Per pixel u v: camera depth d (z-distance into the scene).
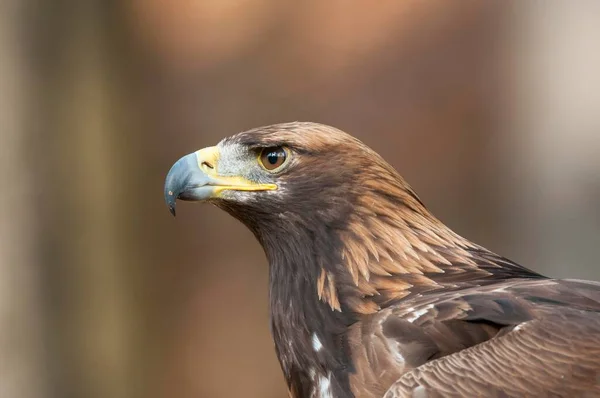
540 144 13.74
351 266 6.21
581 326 5.34
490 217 13.80
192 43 13.74
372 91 13.66
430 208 13.76
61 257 12.41
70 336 12.55
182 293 14.16
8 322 11.88
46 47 12.12
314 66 13.74
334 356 6.02
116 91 13.18
